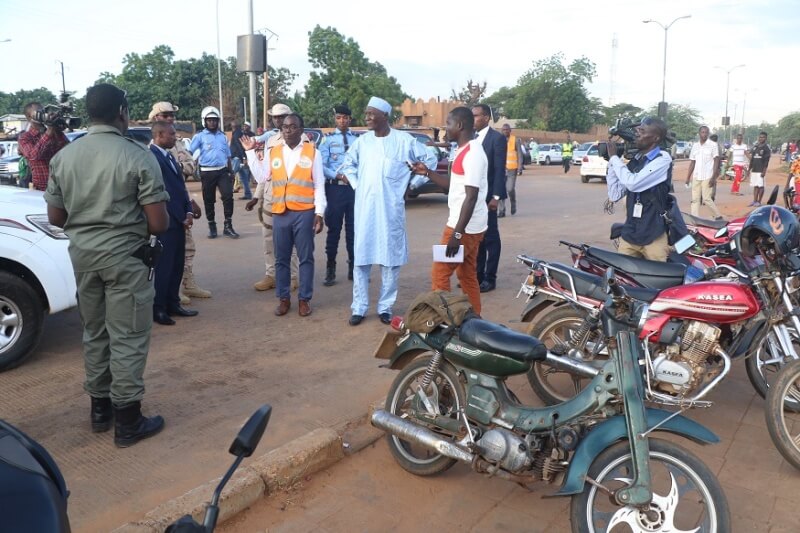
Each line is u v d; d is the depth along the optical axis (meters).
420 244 10.63
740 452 4.21
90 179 3.76
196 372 5.19
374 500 3.67
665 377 4.01
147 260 3.95
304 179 6.38
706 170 13.23
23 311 5.09
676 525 3.45
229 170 10.73
